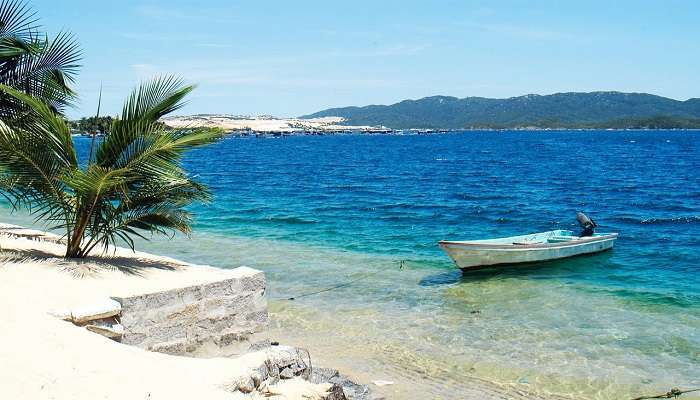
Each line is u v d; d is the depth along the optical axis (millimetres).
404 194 43750
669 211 35156
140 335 8797
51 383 5906
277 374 7809
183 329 9430
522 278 18281
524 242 21328
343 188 48062
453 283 17531
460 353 11867
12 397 5469
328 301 15531
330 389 7523
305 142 189000
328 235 25766
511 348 12109
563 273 19062
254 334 10625
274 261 20312
